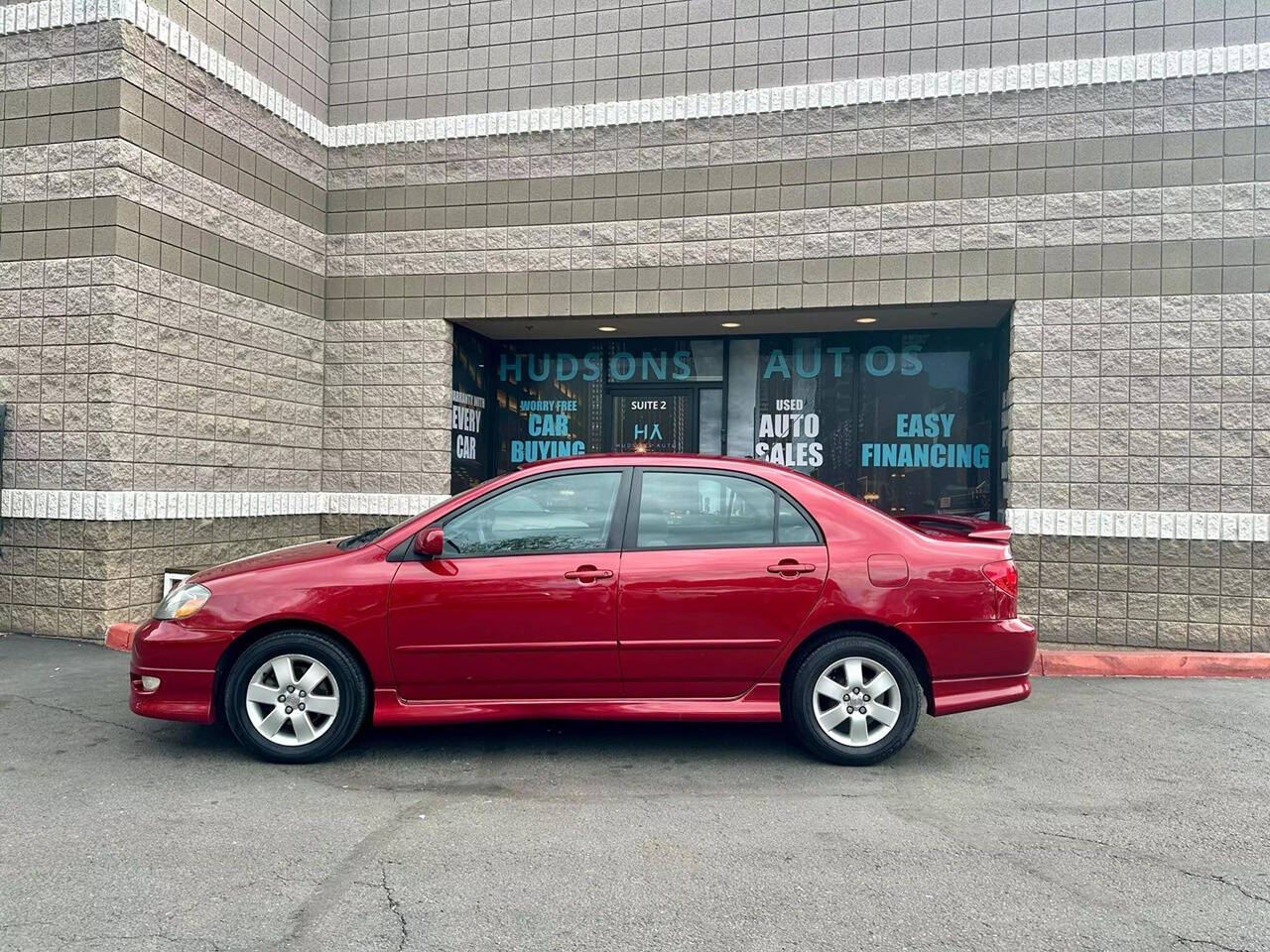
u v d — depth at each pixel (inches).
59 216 305.6
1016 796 179.0
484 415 431.5
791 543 196.5
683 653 192.2
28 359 308.0
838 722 194.1
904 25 349.7
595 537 196.7
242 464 359.3
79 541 301.9
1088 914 130.8
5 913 127.5
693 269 366.0
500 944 121.3
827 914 130.3
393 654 190.1
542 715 193.8
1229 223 319.9
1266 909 132.7
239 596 190.5
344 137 403.9
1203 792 181.9
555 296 379.2
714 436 415.8
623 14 376.2
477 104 391.2
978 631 193.5
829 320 377.4
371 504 398.6
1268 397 315.0
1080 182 331.6
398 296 397.1
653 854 150.3
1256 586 314.5
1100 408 328.8
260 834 156.2
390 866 144.4
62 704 234.4
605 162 374.3
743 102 360.5
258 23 366.9
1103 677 286.4
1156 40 328.8
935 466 392.8
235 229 355.3
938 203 343.0
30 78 309.6
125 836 154.8
